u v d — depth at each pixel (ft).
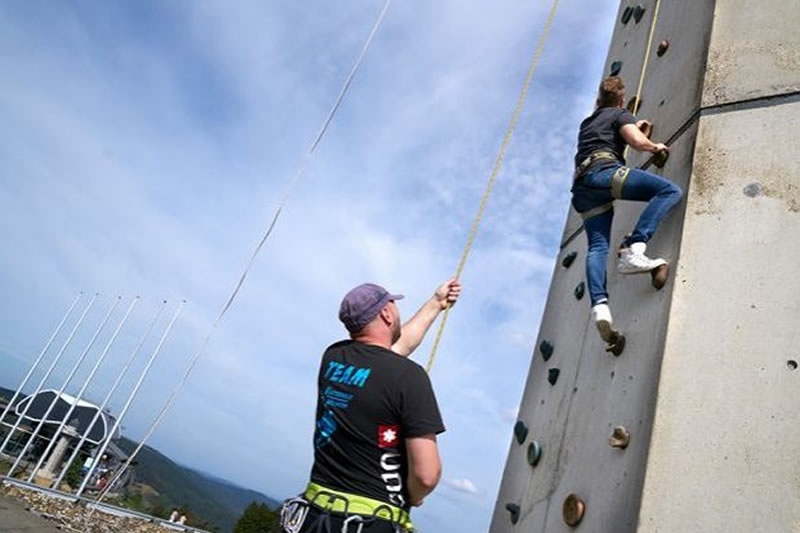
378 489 7.29
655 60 17.21
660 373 10.85
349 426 7.56
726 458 9.64
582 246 18.21
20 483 42.65
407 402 7.54
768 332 10.34
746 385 10.09
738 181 11.95
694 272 11.49
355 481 7.34
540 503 14.15
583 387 14.20
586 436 13.03
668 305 11.51
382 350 8.11
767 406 9.77
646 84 17.19
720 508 9.32
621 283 14.11
